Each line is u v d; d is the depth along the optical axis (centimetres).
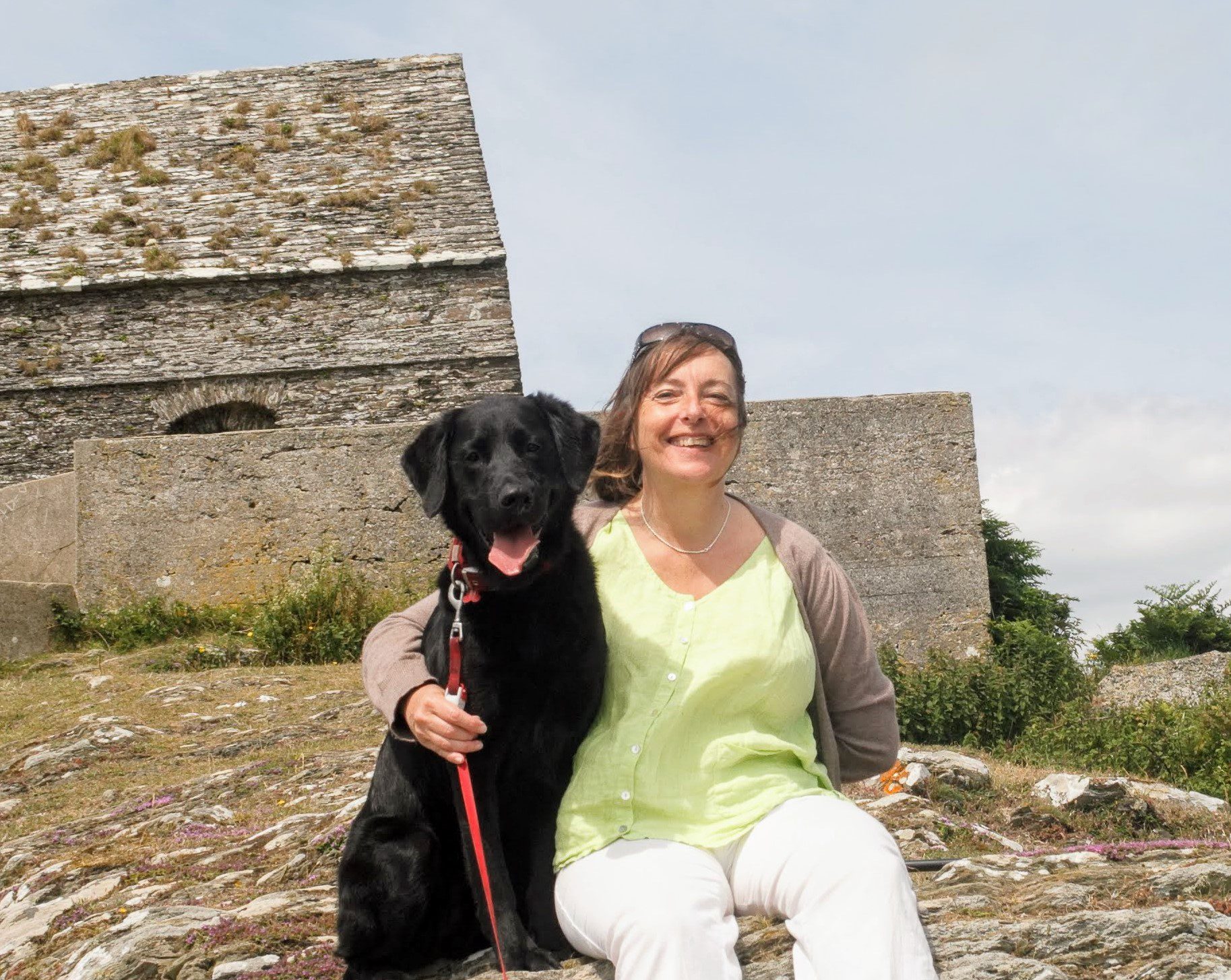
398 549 1444
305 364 1861
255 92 2300
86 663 1310
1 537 1543
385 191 2064
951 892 318
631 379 324
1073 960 263
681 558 320
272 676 1161
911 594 1455
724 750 292
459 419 350
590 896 269
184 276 1886
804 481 1465
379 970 327
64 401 1844
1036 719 1164
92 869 564
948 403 1479
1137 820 768
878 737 331
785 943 267
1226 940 265
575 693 309
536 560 300
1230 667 1242
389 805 329
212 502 1450
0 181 2102
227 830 619
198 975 377
